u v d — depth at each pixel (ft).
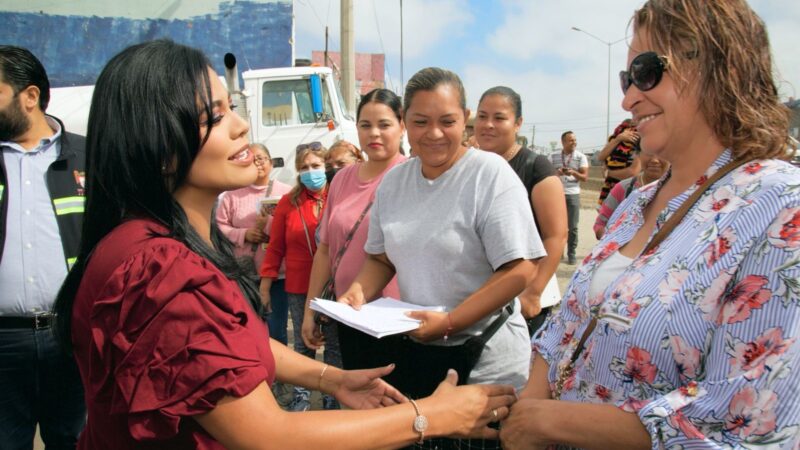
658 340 3.48
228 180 3.85
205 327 3.17
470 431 4.33
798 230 3.01
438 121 6.22
